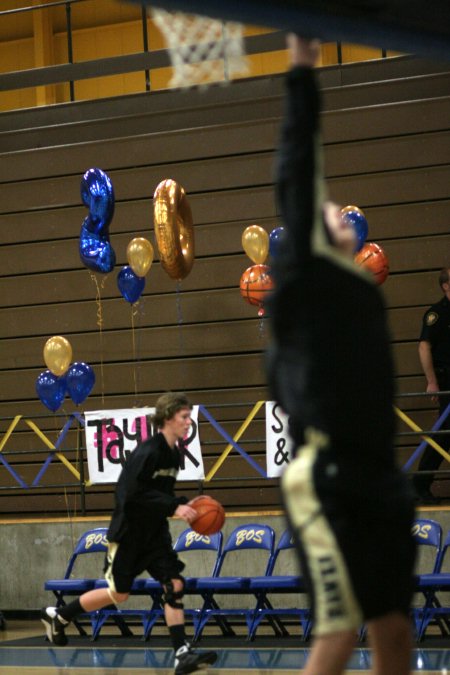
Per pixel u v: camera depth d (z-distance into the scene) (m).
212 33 3.59
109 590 10.06
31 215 16.45
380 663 3.60
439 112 14.79
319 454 3.51
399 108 14.94
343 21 3.56
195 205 15.77
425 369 13.45
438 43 3.85
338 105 15.23
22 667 10.45
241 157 15.59
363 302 3.56
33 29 22.47
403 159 14.91
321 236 3.59
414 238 14.83
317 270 3.54
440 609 11.21
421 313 14.73
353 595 3.45
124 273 14.07
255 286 13.43
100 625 12.45
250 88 15.60
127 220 16.05
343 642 3.48
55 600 13.93
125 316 15.98
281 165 3.61
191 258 13.88
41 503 16.12
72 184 16.28
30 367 16.33
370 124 15.05
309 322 3.53
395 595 3.48
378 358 3.54
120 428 13.38
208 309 15.63
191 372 15.66
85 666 10.41
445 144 14.76
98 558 13.79
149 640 12.33
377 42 3.72
